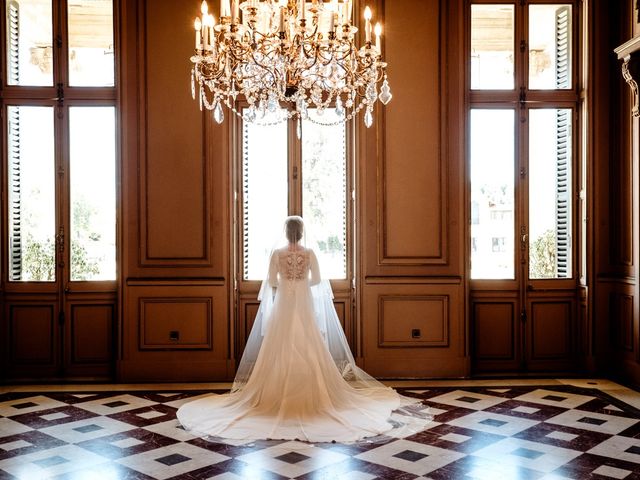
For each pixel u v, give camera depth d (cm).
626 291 550
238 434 395
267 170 582
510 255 589
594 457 358
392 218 571
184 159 564
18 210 572
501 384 543
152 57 563
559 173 589
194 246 564
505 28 590
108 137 576
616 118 571
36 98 570
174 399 495
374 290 568
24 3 575
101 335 573
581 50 588
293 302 452
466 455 361
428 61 573
